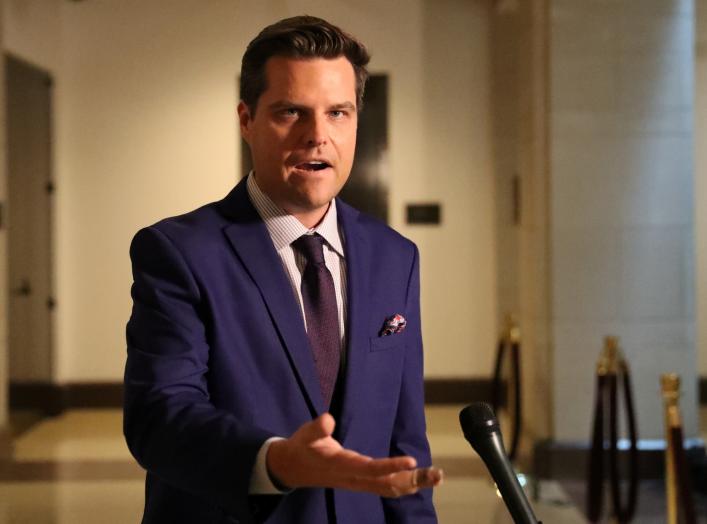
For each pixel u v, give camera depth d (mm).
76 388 14680
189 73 14367
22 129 13711
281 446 2004
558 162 10727
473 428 2238
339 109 2588
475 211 14727
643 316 10758
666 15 10664
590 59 10672
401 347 2814
